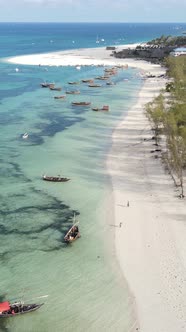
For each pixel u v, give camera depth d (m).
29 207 72.69
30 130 119.12
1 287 52.28
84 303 49.72
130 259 58.00
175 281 53.34
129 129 119.94
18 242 62.16
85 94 174.25
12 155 97.94
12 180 83.50
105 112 141.25
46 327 46.22
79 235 63.22
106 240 62.59
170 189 78.75
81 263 57.19
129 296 50.88
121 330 45.81
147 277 54.28
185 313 48.12
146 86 191.50
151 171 87.50
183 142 80.31
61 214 70.38
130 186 80.50
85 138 111.81
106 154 98.75
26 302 49.59
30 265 56.69
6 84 196.12
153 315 47.94
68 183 82.06
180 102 122.75
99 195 77.00
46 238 63.31
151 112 109.94
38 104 154.00
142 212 70.56
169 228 65.50
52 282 53.31
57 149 102.62
